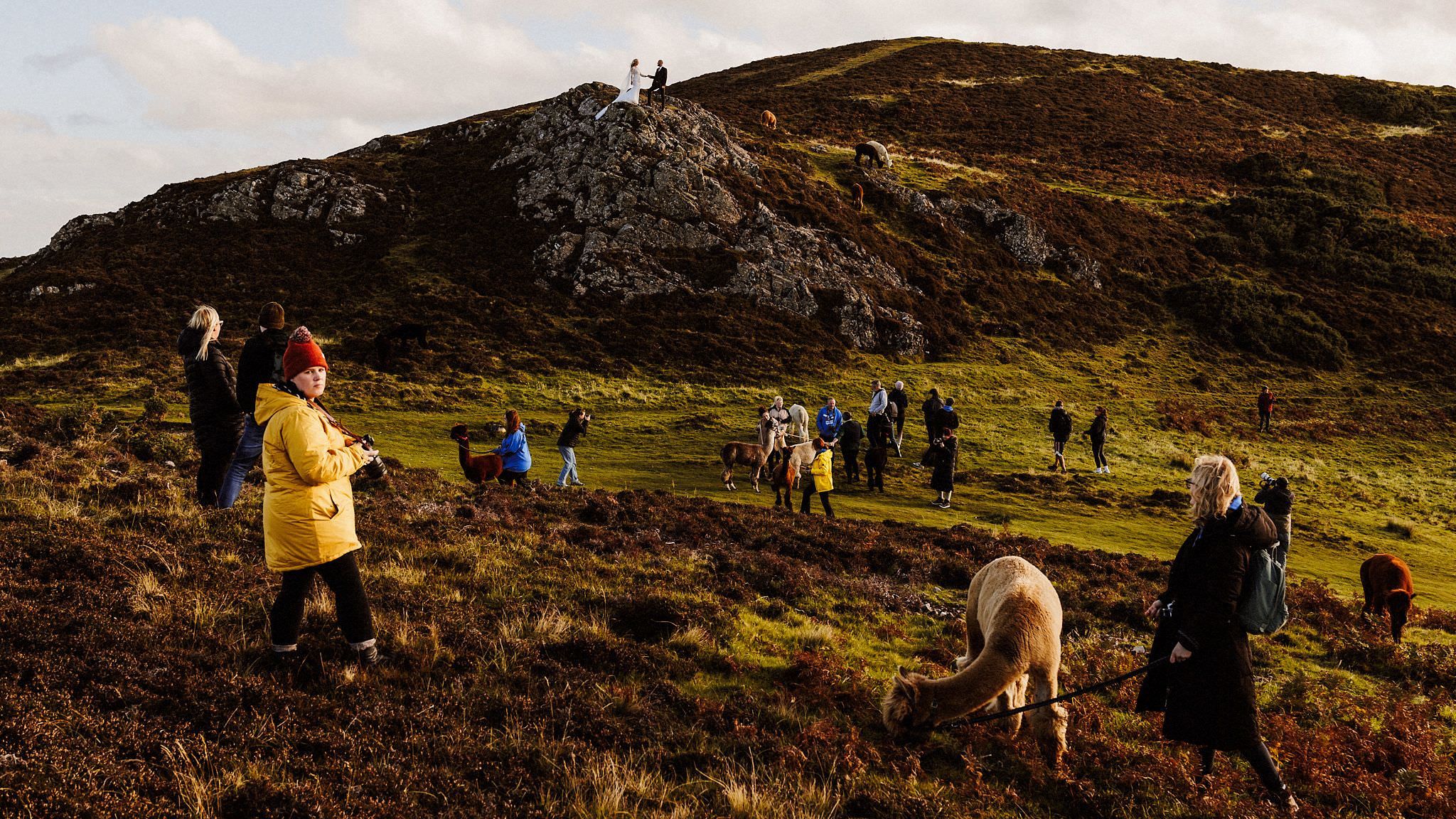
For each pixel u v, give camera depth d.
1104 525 19.64
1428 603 15.61
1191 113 78.50
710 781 5.18
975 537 15.57
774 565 11.45
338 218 43.34
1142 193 58.94
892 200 49.19
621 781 4.89
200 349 9.05
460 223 43.44
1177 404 34.50
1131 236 51.25
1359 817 5.82
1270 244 52.88
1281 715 7.30
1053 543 16.45
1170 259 50.09
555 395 30.33
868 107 71.25
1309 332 42.88
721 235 41.06
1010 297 43.56
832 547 13.28
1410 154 72.81
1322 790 6.10
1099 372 38.09
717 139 48.19
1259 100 84.81
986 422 30.11
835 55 99.19
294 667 5.57
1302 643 11.20
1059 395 34.38
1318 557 18.75
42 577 6.62
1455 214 60.59
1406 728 7.08
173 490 10.18
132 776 3.99
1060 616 6.38
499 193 45.38
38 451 11.66
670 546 12.19
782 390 32.34
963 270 44.88
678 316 36.91
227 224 42.91
